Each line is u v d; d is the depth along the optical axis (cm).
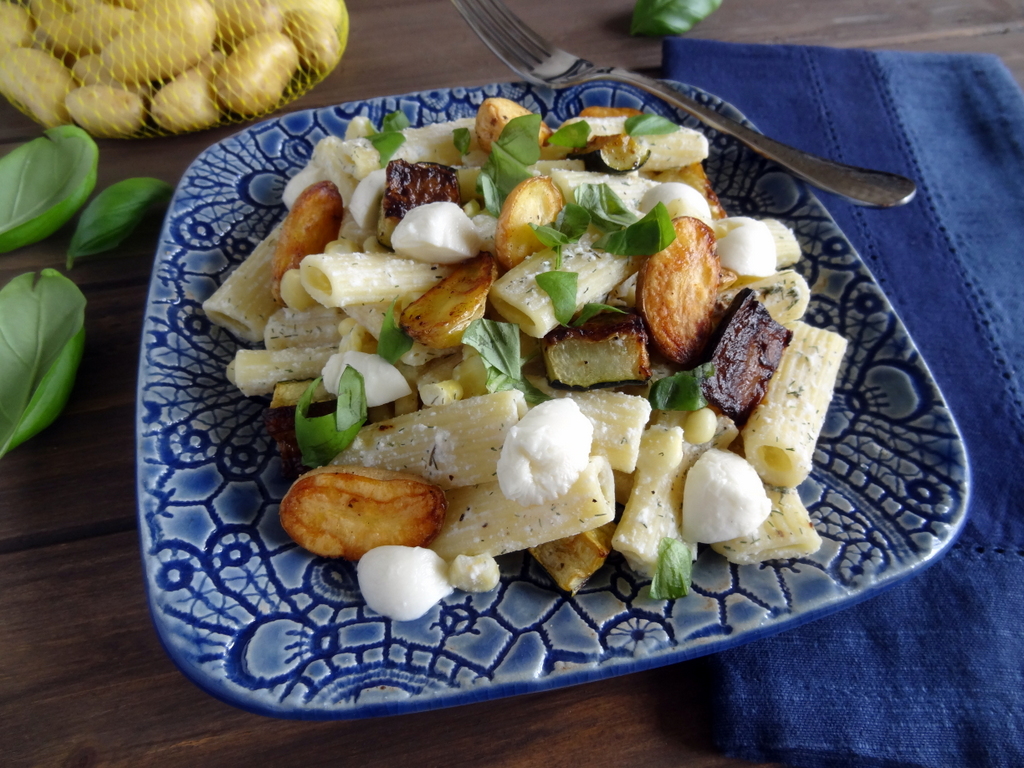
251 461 23
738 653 21
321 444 21
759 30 43
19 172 32
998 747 20
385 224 24
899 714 20
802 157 31
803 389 23
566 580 21
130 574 23
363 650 19
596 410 21
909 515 22
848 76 39
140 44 34
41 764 20
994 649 22
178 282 27
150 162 36
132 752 20
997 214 34
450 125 29
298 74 39
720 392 22
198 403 24
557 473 20
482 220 24
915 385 24
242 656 18
